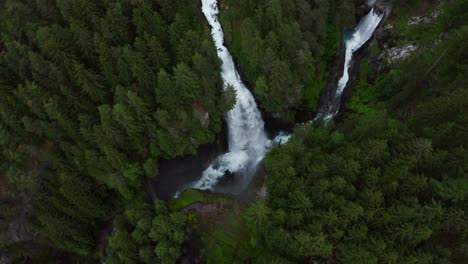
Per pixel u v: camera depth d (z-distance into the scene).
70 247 57.41
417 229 39.59
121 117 54.22
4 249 57.50
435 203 39.78
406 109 60.28
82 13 56.91
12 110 56.47
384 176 43.81
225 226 58.94
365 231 41.25
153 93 58.75
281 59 59.69
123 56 55.69
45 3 57.97
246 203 61.50
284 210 47.22
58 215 56.44
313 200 45.59
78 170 58.88
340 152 48.84
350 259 40.62
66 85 56.06
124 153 59.59
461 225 41.03
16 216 57.81
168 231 54.06
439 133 44.47
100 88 57.06
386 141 44.94
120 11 57.25
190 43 57.97
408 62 63.22
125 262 51.62
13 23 58.31
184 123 61.09
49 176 57.41
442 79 55.78
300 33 58.97
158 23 58.09
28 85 54.69
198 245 57.84
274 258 46.16
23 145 57.38
